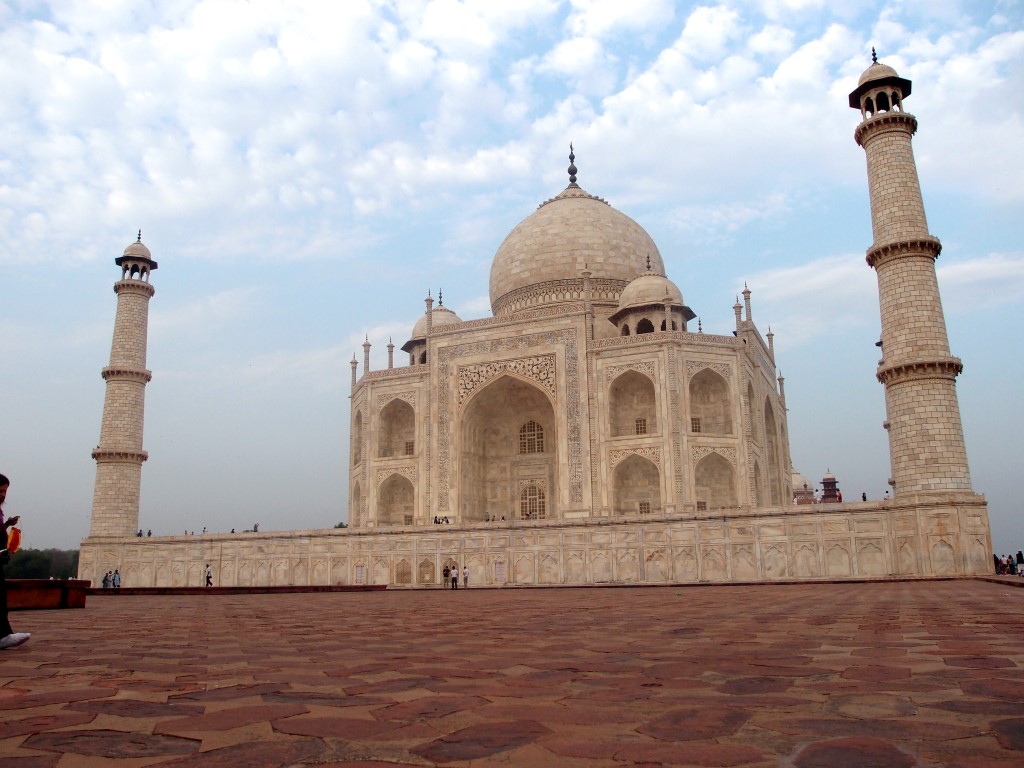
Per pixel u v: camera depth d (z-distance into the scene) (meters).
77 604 32.56
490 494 95.38
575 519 68.81
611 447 83.62
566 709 8.06
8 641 14.73
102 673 11.16
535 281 106.12
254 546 80.06
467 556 71.81
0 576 14.95
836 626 18.39
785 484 105.38
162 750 6.41
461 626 20.62
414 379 94.31
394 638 17.00
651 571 65.44
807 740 6.55
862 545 59.31
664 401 82.31
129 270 93.75
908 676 10.02
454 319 109.38
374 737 6.85
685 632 17.55
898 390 61.41
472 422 93.62
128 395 89.88
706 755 6.09
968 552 56.00
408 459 92.50
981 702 8.15
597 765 5.85
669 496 79.94
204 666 11.96
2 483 14.90
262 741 6.73
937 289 62.44
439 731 7.07
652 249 112.31
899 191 63.88
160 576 83.06
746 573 62.62
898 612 23.09
